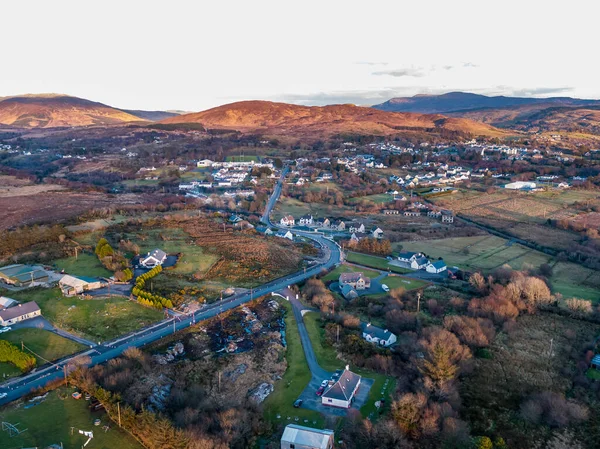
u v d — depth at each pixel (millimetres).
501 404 88875
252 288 141625
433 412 80375
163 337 106312
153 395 84625
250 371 97625
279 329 118000
